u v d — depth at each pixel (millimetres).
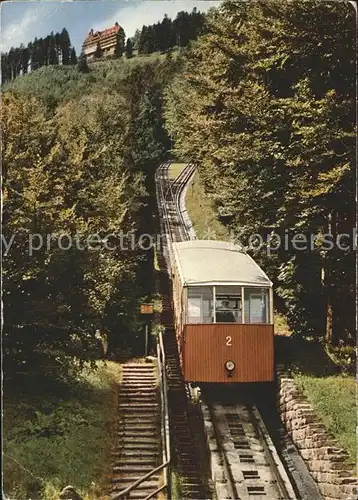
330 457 10148
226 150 14344
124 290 16047
